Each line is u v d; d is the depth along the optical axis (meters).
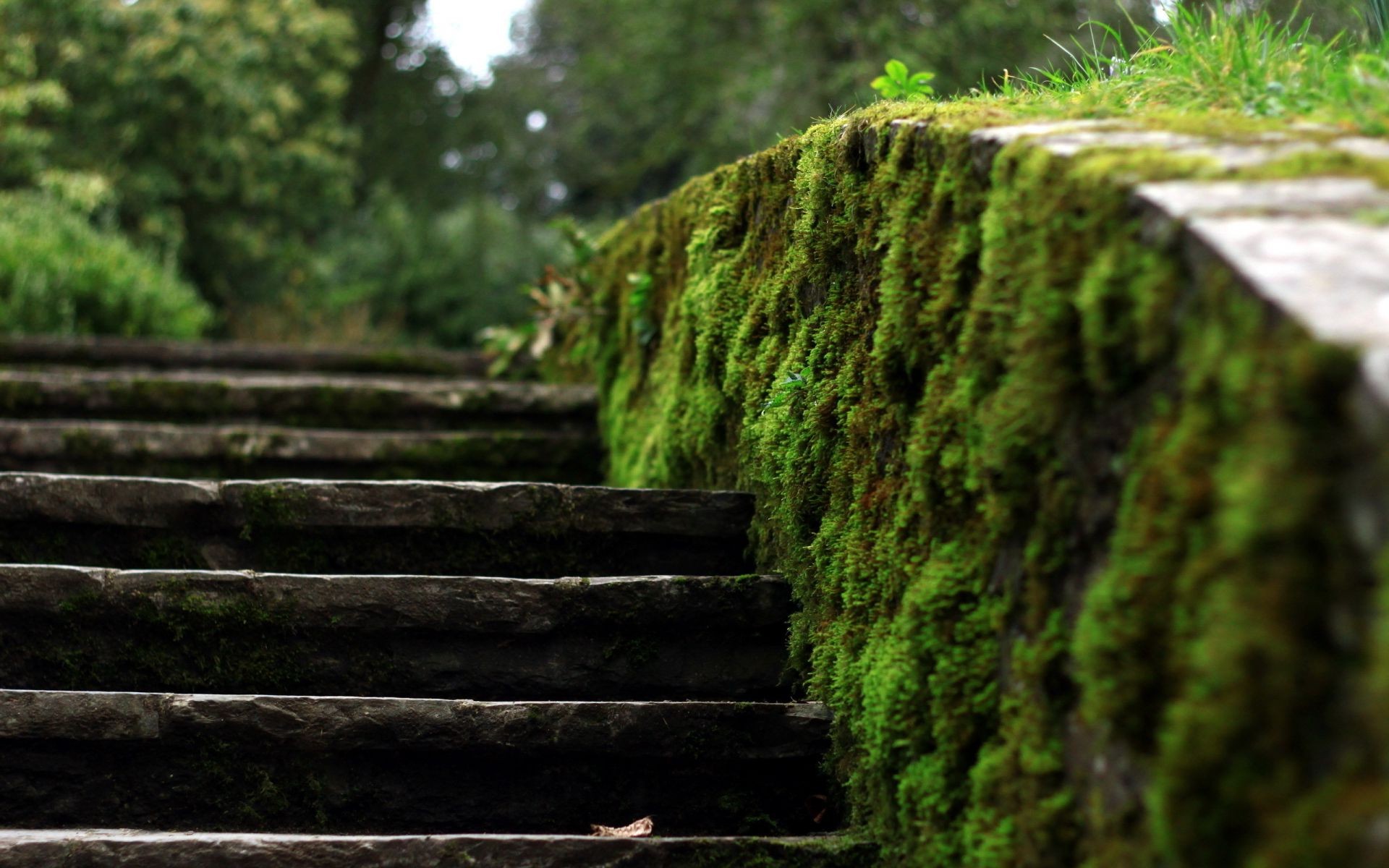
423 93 21.84
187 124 12.15
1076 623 1.43
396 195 18.95
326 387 5.17
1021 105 2.07
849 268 2.40
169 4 11.73
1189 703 1.14
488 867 2.06
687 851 2.05
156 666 2.62
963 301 1.78
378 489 3.04
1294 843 0.98
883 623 2.04
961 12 9.66
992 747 1.63
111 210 11.38
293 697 2.37
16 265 7.38
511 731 2.36
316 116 14.73
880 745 1.94
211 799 2.34
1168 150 1.46
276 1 13.08
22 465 4.44
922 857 1.79
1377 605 0.92
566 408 5.22
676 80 12.56
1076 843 1.41
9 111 10.10
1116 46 2.37
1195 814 1.12
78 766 2.34
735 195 3.30
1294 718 1.00
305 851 2.07
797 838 2.08
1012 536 1.62
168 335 8.17
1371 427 0.92
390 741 2.35
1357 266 1.08
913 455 1.89
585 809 2.38
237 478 4.55
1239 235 1.16
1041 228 1.49
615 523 3.07
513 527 3.06
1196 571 1.15
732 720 2.38
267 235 13.83
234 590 2.64
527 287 5.40
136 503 3.04
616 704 2.38
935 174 1.93
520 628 2.66
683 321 3.55
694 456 3.51
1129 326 1.31
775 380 2.79
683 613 2.68
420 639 2.67
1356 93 1.76
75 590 2.62
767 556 2.91
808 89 11.24
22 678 2.61
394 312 13.86
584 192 22.59
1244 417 1.08
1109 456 1.37
